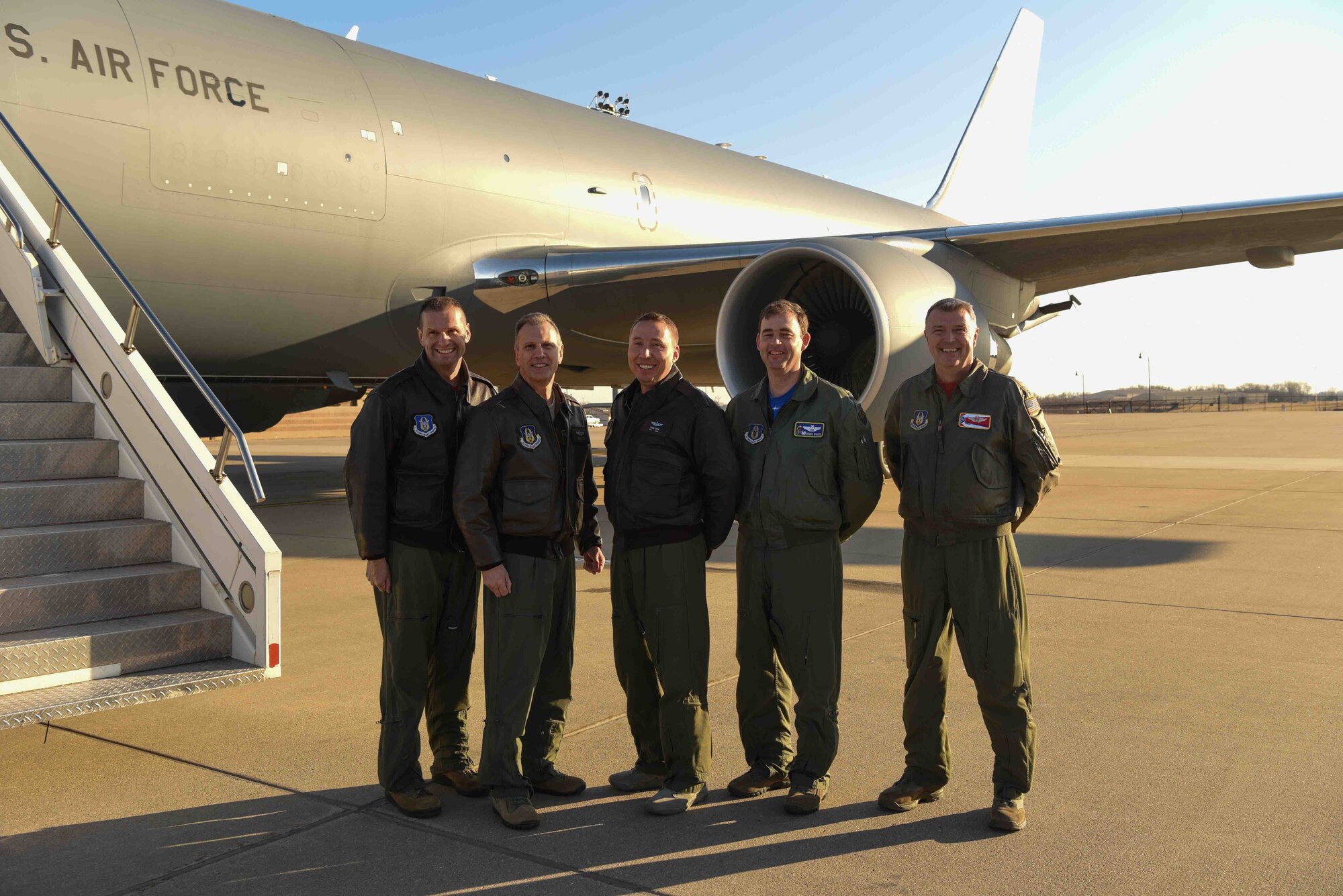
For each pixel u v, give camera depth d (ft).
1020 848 7.95
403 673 9.04
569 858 7.95
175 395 28.76
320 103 25.96
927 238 26.25
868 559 22.44
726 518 9.20
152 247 22.95
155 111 22.52
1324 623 15.65
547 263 29.76
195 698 12.14
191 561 11.28
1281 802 8.71
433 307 9.46
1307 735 10.46
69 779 9.59
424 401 9.34
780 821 8.66
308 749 10.42
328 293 26.68
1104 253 28.45
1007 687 8.49
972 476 8.54
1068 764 9.69
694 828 8.53
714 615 16.87
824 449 8.99
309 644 14.80
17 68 20.58
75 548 10.82
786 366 9.19
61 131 21.09
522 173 30.86
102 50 21.91
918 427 8.91
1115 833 8.16
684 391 9.26
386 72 28.71
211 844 8.18
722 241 37.93
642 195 34.96
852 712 11.45
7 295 14.08
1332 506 31.22
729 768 9.99
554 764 9.83
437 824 8.68
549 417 9.15
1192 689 12.14
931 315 8.82
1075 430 103.76
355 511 9.06
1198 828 8.21
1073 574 20.06
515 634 8.89
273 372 27.86
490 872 7.70
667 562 9.12
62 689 9.30
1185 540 24.43
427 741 11.43
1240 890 7.15
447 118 29.35
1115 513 29.94
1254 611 16.49
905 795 8.79
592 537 10.07
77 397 13.21
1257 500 33.12
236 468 53.01
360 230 26.63
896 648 14.38
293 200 25.04
